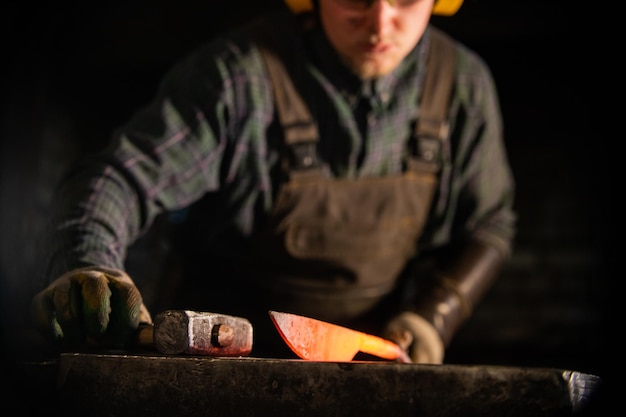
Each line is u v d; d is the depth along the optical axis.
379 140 2.11
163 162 1.89
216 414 1.12
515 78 5.63
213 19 5.33
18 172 4.90
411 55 2.18
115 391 1.15
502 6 5.31
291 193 2.07
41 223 5.36
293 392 1.10
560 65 5.59
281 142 2.06
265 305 2.17
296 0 2.05
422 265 2.85
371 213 2.13
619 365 5.53
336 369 1.09
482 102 2.27
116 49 5.38
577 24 5.35
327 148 2.10
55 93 5.49
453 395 1.06
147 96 5.68
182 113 1.96
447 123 2.23
